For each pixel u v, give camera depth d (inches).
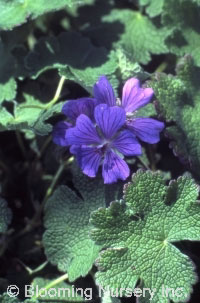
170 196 16.6
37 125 17.6
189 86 18.3
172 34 19.5
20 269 18.9
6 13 19.4
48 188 19.8
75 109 16.9
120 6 21.5
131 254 16.3
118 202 16.4
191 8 19.7
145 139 17.1
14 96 19.2
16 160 21.3
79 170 17.7
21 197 20.9
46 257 18.5
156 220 16.6
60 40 19.8
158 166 19.1
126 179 17.6
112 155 16.9
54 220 17.8
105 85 16.9
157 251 16.4
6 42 19.9
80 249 17.4
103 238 16.4
